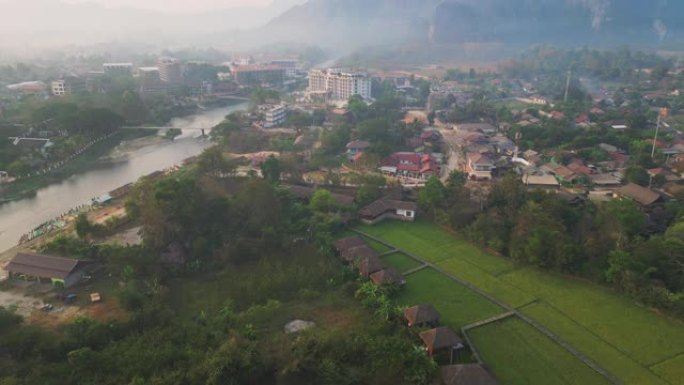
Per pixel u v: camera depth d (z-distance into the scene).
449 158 192.25
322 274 99.44
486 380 66.75
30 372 68.44
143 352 71.56
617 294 94.25
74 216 138.62
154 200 108.69
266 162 154.25
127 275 97.25
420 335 78.00
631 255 96.12
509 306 91.44
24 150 189.12
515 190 125.62
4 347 72.56
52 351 73.19
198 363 68.94
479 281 100.62
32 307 90.56
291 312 87.38
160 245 104.88
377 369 69.00
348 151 197.75
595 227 111.69
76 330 77.56
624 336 82.19
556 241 102.75
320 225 119.75
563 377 72.94
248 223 115.81
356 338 74.56
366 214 129.50
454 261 109.44
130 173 188.12
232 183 150.38
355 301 91.19
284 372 67.88
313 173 174.75
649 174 153.88
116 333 78.94
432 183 136.50
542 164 175.88
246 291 94.25
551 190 140.12
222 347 70.19
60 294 93.69
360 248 107.44
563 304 91.81
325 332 78.69
